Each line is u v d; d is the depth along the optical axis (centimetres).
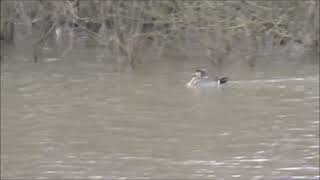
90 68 7438
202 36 7956
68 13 8119
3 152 4344
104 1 7812
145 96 5972
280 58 7788
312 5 7669
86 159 4188
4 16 9200
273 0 7625
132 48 7425
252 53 7606
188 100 5812
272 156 4166
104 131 4825
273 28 7588
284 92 6034
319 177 3747
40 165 4075
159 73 7100
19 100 5891
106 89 6303
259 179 3750
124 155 4228
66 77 6944
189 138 4609
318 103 5556
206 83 6325
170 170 3925
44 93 6162
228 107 5519
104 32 8062
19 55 8512
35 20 8744
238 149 4331
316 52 7919
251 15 7544
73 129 4878
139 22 7769
